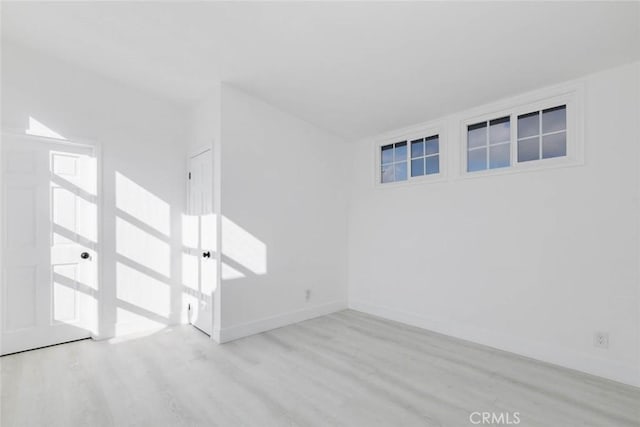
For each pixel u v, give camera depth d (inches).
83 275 123.6
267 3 83.0
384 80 115.3
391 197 154.2
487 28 84.7
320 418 74.9
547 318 105.5
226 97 124.8
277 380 92.4
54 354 109.6
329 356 109.0
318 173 159.3
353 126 155.4
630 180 91.4
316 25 90.3
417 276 142.3
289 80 120.2
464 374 96.3
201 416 75.4
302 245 151.3
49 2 88.0
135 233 134.3
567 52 90.0
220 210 122.0
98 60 116.0
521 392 86.0
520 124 116.8
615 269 93.6
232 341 122.6
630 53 88.0
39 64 114.1
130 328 131.4
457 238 128.9
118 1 86.0
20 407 78.2
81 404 79.7
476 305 122.6
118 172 130.3
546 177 106.6
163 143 143.5
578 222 100.1
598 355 95.7
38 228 115.0
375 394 85.2
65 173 120.6
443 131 135.4
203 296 133.3
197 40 100.0
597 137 97.0
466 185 126.7
